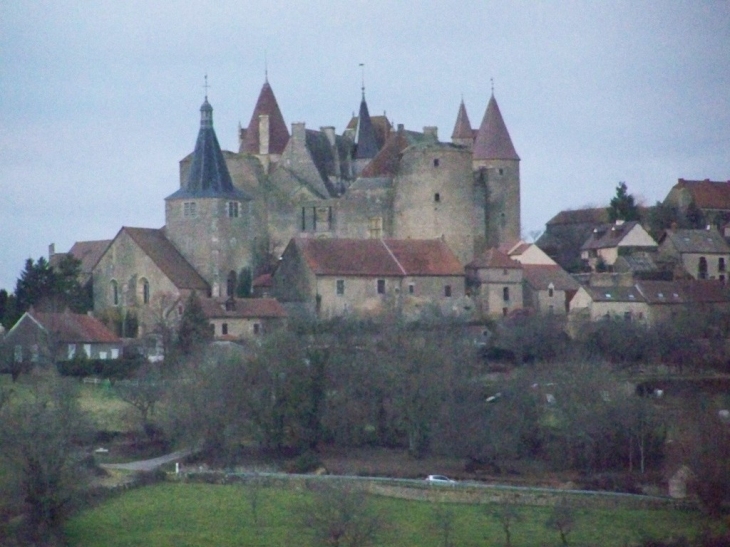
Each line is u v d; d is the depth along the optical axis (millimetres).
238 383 158625
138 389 162000
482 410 158625
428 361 164750
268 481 142125
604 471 149750
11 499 129750
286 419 157250
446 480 143625
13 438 131750
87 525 130750
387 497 139750
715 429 148375
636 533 131000
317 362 162250
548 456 153000
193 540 127812
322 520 128250
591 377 163625
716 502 136250
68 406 149500
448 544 127562
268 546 127125
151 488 141125
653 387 172125
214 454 154250
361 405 159375
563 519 130500
